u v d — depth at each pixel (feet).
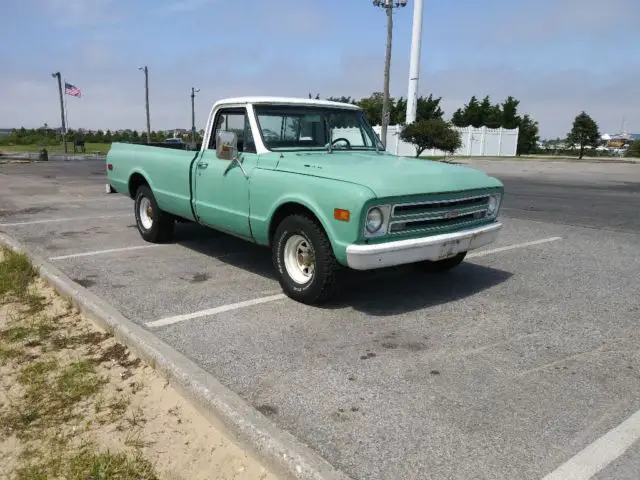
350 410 10.80
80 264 21.66
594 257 23.68
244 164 18.45
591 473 8.95
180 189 22.00
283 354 13.38
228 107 19.84
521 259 23.25
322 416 10.59
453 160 131.13
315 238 15.79
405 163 17.71
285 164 17.24
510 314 16.33
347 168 16.06
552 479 8.80
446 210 16.19
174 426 10.67
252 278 19.89
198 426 10.66
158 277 19.95
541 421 10.44
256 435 9.64
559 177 76.84
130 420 10.84
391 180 15.15
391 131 140.05
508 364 12.92
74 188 49.75
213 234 27.81
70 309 16.52
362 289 18.63
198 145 25.84
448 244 16.14
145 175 24.45
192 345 13.85
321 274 15.94
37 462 9.64
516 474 8.90
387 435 9.95
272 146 18.56
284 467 9.04
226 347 13.76
